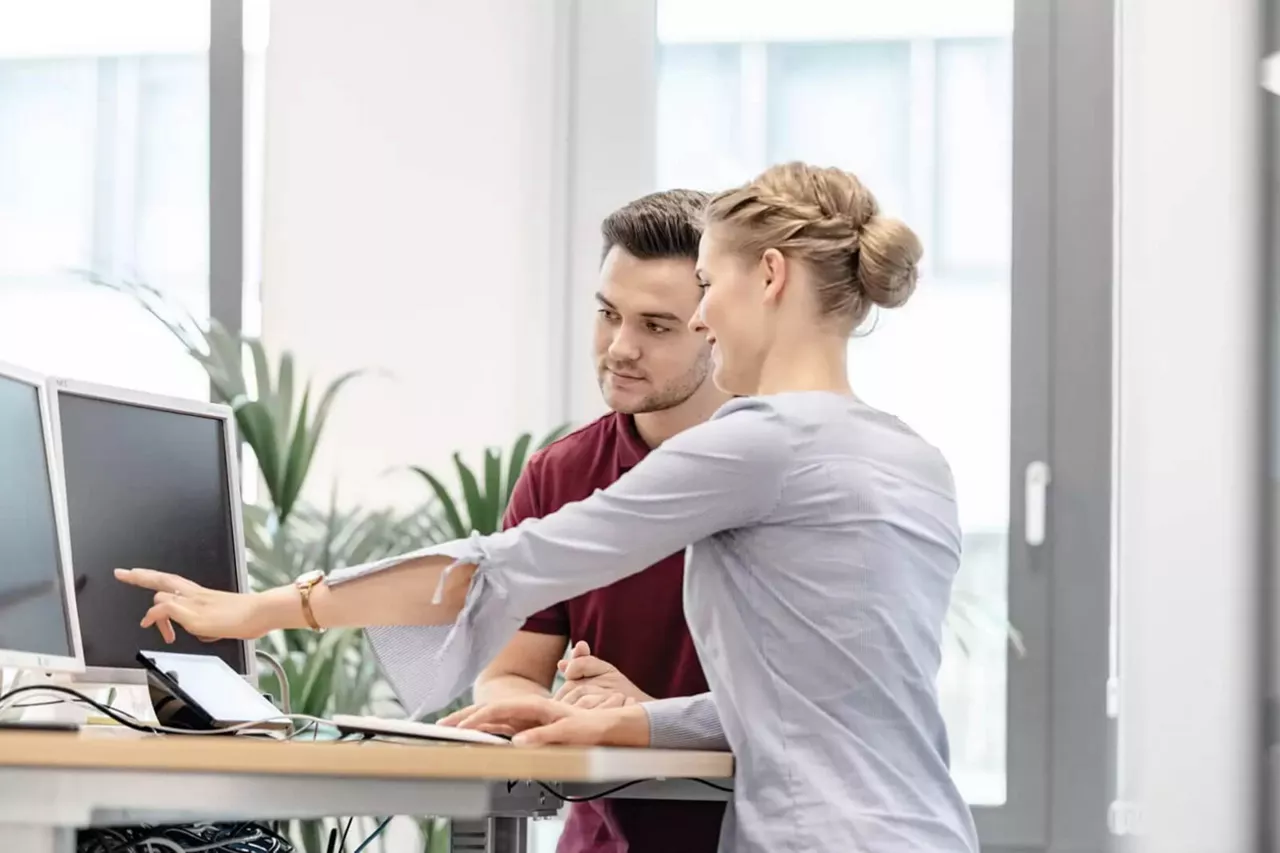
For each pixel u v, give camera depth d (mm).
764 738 2250
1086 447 4414
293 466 4023
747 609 2312
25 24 4844
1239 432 4059
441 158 4535
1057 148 4465
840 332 2422
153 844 2586
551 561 2277
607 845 2852
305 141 4570
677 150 4613
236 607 2244
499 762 1855
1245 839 3984
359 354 4520
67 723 2199
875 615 2268
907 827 2201
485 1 4539
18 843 1896
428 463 4480
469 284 4508
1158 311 4125
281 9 4586
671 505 2275
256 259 4715
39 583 2350
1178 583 4062
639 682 2891
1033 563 4410
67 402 2535
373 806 1917
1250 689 4008
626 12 4551
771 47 4609
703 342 2930
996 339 4473
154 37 4801
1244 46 4121
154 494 2688
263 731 2346
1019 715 4387
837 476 2289
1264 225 4090
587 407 4492
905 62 4562
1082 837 4348
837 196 2408
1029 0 4480
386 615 2285
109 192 4789
